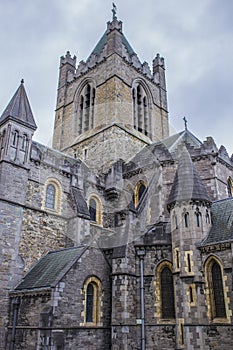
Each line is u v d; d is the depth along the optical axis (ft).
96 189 111.55
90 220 106.73
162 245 86.94
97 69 165.68
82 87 172.14
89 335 76.74
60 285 73.61
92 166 140.46
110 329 82.07
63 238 99.04
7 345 76.69
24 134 98.68
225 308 73.51
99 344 78.33
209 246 79.10
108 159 135.95
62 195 103.14
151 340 79.56
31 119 101.14
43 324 69.67
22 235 89.81
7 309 80.79
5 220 86.84
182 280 78.59
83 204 102.27
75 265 78.95
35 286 77.97
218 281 77.00
